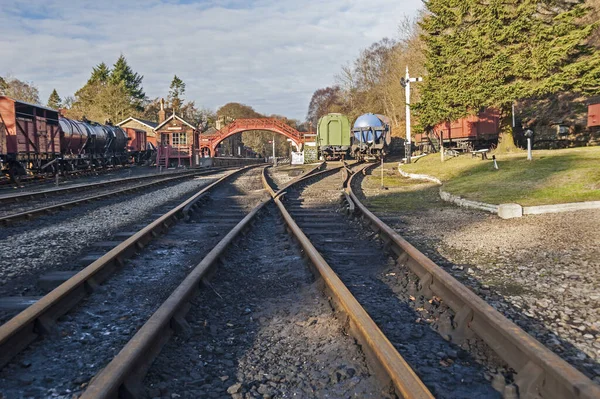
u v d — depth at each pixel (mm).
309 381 3539
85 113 81812
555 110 38688
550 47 19609
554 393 3002
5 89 75438
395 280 6176
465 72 22094
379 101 84062
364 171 27406
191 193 18516
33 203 15273
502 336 3779
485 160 21375
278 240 8969
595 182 12367
